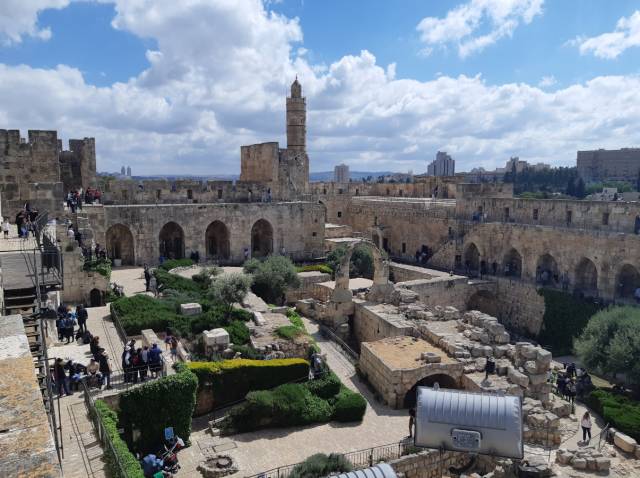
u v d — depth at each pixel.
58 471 5.74
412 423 26.80
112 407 22.86
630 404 31.12
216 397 29.03
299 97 86.88
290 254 67.56
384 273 46.22
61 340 29.58
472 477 23.31
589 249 49.59
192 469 23.09
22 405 7.18
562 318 49.28
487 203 62.47
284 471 23.16
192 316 36.72
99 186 56.31
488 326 35.28
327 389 30.55
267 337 35.41
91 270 38.91
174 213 57.88
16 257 25.53
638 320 36.12
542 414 26.62
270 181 70.00
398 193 92.44
